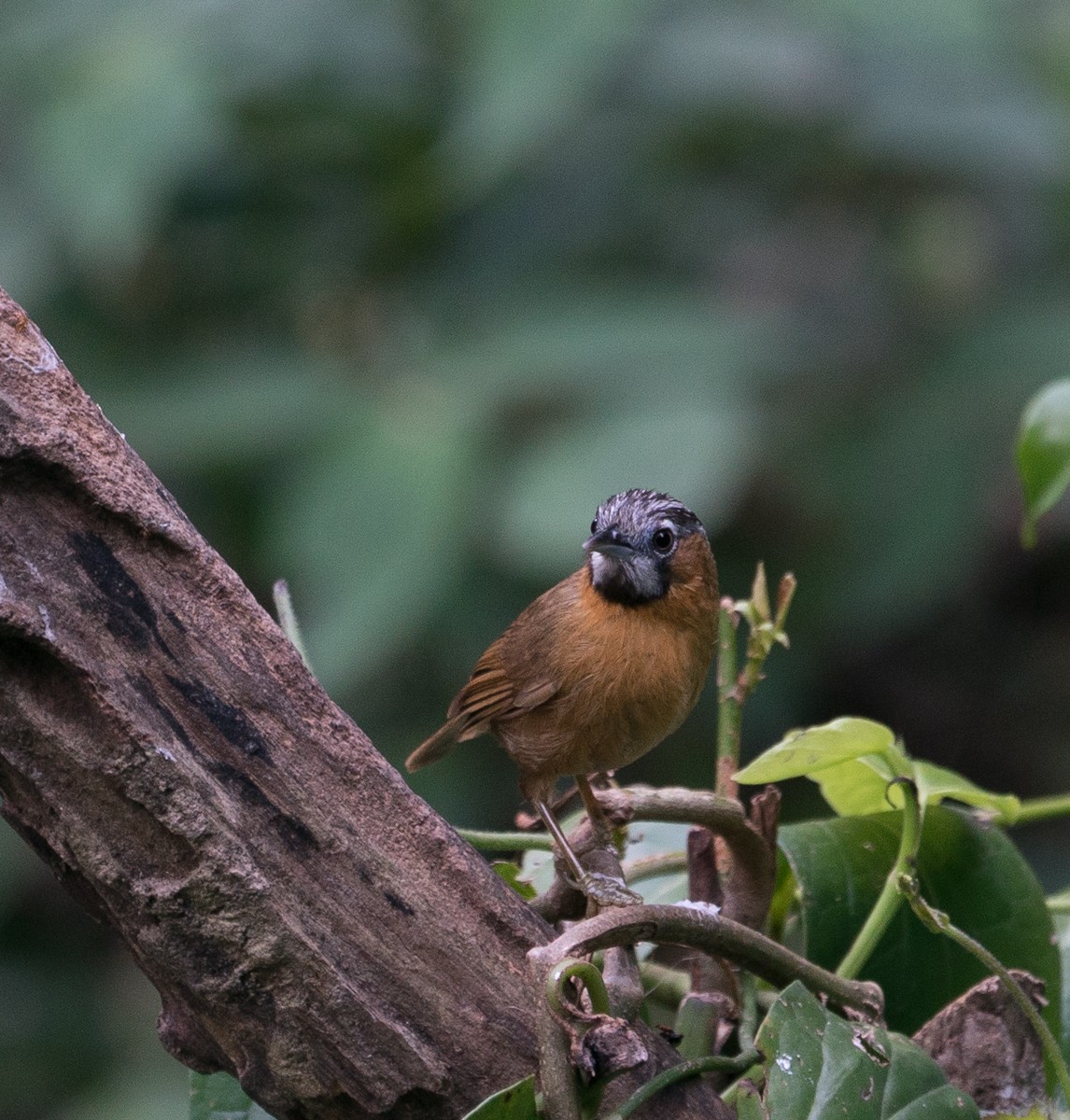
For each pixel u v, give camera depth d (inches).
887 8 501.0
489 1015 170.7
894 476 482.0
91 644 161.5
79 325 437.4
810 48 488.1
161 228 431.5
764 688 473.7
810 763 197.9
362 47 453.1
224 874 162.4
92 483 161.9
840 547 482.0
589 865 205.8
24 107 434.3
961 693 593.9
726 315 452.8
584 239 481.4
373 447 404.2
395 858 171.2
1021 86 506.9
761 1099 177.0
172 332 447.8
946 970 213.5
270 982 164.9
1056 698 589.3
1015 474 600.4
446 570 401.1
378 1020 166.9
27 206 429.1
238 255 457.7
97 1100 430.6
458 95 449.1
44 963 488.4
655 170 497.7
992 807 210.4
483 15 422.3
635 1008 178.4
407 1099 169.3
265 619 171.3
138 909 164.2
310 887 167.0
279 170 460.8
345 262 461.4
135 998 475.2
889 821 215.6
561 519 387.2
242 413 414.9
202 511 439.2
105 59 414.0
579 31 411.5
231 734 166.7
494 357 429.1
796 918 230.2
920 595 472.4
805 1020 175.5
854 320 523.2
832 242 546.0
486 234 476.1
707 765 469.7
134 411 420.5
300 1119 172.9
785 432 494.0
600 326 439.2
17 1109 452.8
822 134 496.7
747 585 487.2
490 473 426.3
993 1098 194.2
